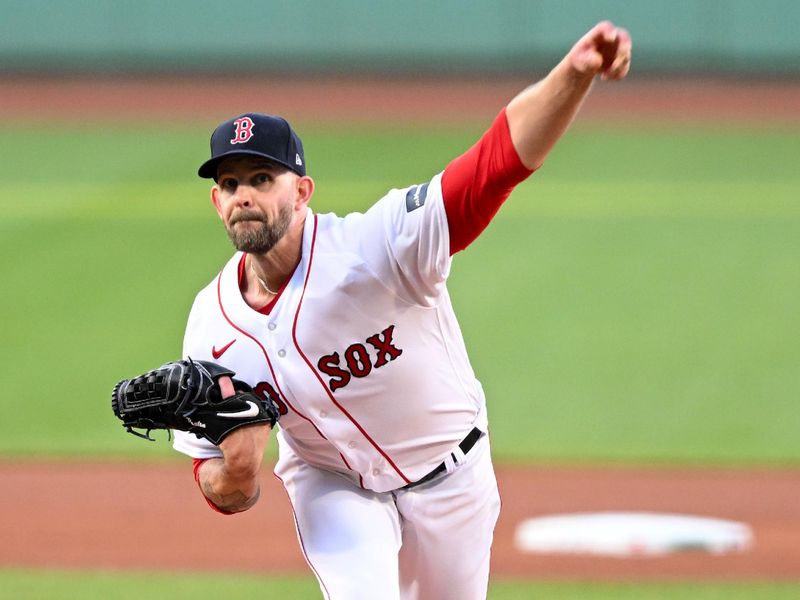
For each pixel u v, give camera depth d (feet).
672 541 86.63
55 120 295.69
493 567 82.79
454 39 351.46
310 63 354.54
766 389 125.08
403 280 48.62
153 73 353.92
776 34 344.49
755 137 276.62
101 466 106.22
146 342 141.08
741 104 317.42
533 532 89.25
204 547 87.56
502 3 347.97
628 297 159.53
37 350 138.51
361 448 52.21
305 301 49.03
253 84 342.85
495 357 135.54
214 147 46.47
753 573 81.92
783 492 99.04
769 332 145.07
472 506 55.26
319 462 54.13
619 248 183.93
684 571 82.23
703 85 342.85
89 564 84.07
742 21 345.10
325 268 48.80
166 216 202.69
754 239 189.98
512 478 102.22
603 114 306.14
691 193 221.87
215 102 319.06
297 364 49.90
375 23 351.67
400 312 49.67
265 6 350.64
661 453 108.06
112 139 273.13
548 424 115.55
